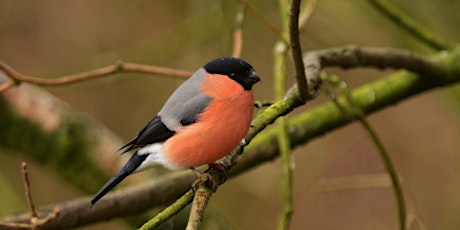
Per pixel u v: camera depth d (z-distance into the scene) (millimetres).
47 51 13727
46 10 13891
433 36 9336
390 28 12320
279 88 8375
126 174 7164
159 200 8172
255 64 14328
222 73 7105
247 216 13375
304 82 6879
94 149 9906
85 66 12352
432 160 13375
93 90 14297
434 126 13664
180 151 7031
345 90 8109
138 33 14023
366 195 13242
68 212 7793
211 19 12461
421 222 8773
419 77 8914
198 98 7059
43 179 13812
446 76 8852
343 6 12391
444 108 13680
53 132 9930
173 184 8195
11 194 11398
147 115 14289
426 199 12984
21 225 6383
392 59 8406
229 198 13578
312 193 13414
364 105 8820
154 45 12445
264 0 12602
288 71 14117
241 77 7082
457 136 13336
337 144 13703
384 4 9336
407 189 9023
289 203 7555
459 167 11930
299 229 13117
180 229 9344
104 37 13945
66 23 13906
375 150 13555
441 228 12656
